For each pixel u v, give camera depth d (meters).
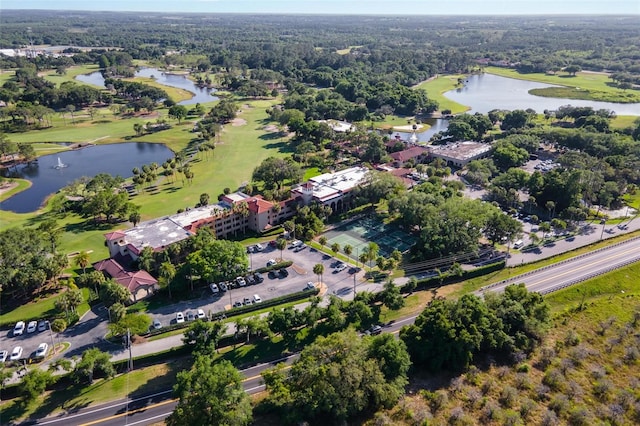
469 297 155.75
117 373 143.62
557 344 154.00
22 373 141.25
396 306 167.50
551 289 184.62
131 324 153.12
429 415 123.44
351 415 125.31
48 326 164.38
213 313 170.88
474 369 141.12
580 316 170.12
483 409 127.81
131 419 126.75
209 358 137.25
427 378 140.75
